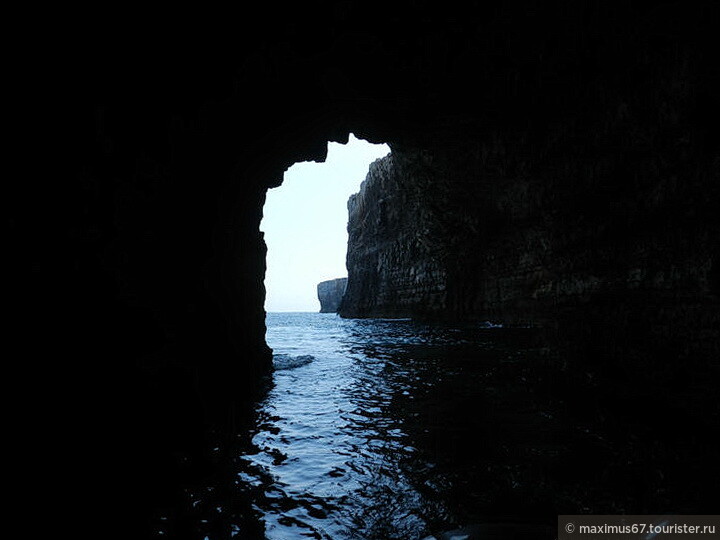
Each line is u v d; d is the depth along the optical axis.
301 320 87.62
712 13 8.51
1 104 4.37
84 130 5.63
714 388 7.71
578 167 14.95
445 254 37.84
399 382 12.01
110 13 5.93
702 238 9.15
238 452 6.46
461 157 20.62
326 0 9.01
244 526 4.24
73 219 5.38
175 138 8.31
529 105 14.34
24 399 4.33
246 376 11.95
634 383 9.41
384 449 6.52
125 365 6.23
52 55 5.05
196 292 9.34
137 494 4.84
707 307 8.56
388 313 51.62
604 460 5.68
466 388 10.71
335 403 9.72
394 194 47.34
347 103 13.65
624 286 12.29
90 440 5.12
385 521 4.34
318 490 5.09
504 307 32.31
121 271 6.39
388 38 10.70
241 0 8.00
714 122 9.12
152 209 7.45
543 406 8.62
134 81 6.81
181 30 7.45
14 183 4.49
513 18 10.57
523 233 26.89
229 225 11.63
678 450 5.89
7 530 3.65
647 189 11.73
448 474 5.47
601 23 10.83
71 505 4.32
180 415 7.48
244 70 9.82
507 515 4.38
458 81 12.77
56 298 4.98
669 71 10.09
